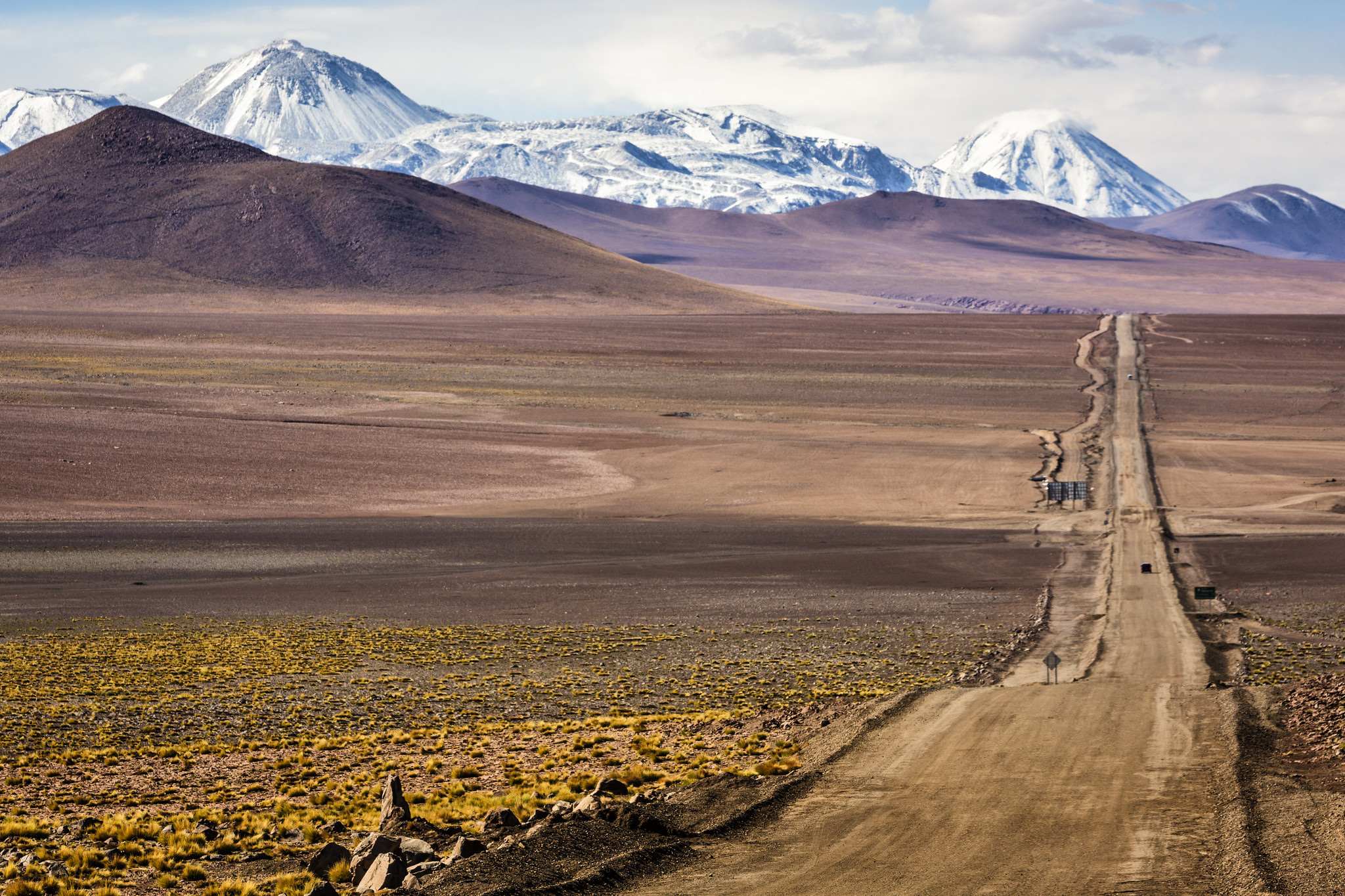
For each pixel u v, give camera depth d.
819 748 26.28
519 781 26.39
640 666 42.91
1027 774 22.36
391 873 17.83
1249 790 20.30
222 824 23.66
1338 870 16.27
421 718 35.19
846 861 17.86
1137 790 21.03
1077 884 16.59
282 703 37.25
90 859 20.64
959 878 16.97
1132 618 50.47
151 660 43.19
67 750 31.33
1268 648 43.56
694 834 19.23
